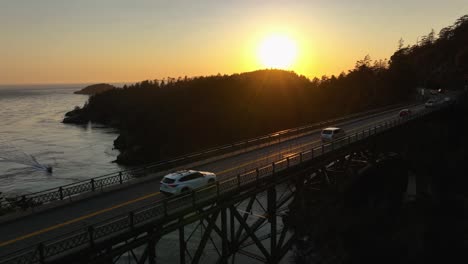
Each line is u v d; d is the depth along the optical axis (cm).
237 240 2377
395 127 5119
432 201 4541
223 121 11794
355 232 3638
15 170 7919
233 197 2312
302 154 3017
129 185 2706
